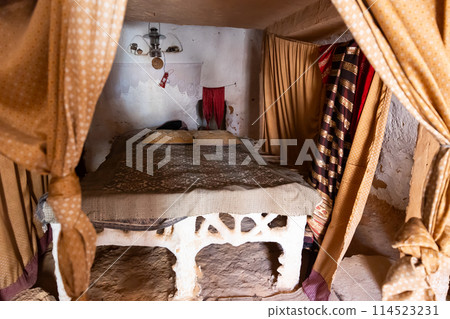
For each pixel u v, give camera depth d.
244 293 2.34
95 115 4.71
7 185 2.14
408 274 1.50
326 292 2.23
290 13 3.67
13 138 1.17
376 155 2.09
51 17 1.09
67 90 1.10
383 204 3.95
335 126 2.61
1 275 2.01
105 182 2.28
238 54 5.01
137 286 2.39
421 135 2.04
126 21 4.43
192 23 4.30
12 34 1.26
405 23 1.27
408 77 1.32
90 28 1.08
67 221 1.21
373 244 3.12
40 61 1.21
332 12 2.89
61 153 1.17
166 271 2.60
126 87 4.69
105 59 1.13
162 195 2.02
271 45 4.14
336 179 2.62
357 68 2.45
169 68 4.78
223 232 2.22
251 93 5.23
